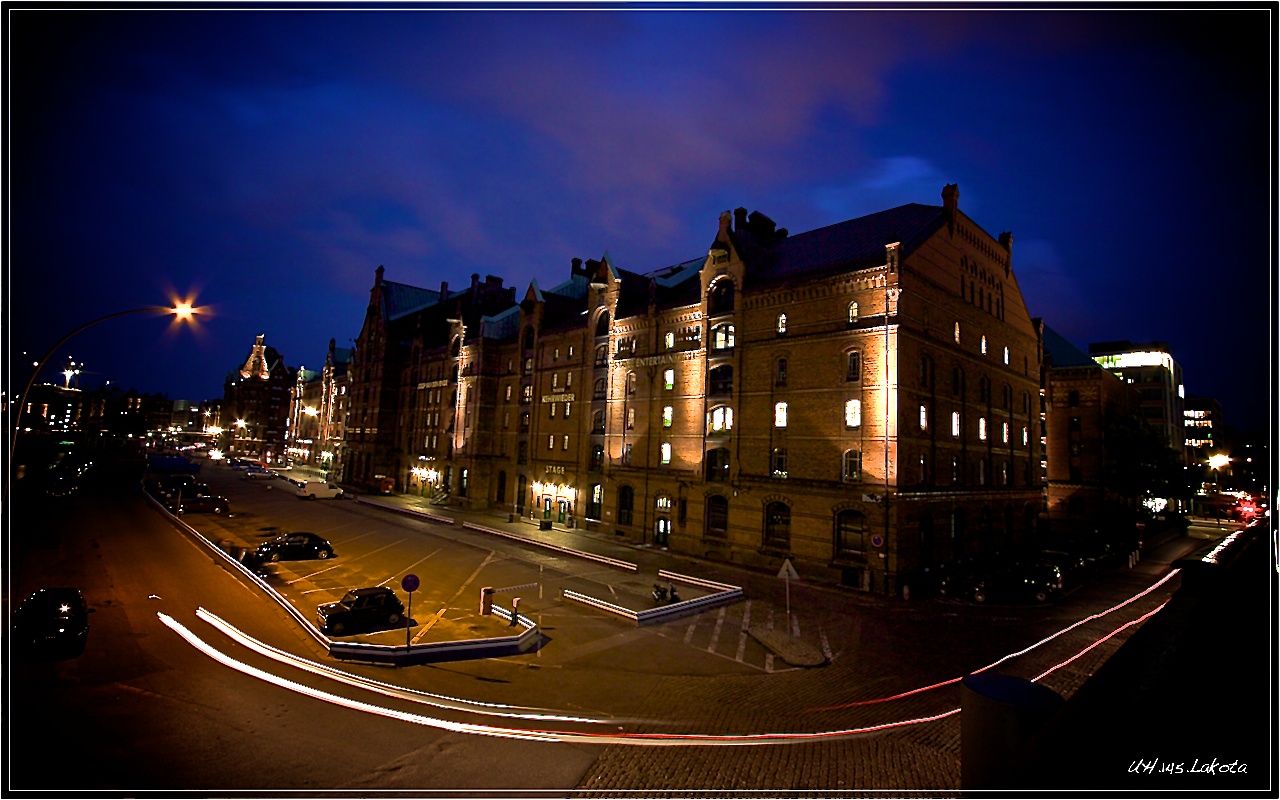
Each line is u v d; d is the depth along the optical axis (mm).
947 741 15445
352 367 99750
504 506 63344
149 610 24047
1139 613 29438
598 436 52312
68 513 47594
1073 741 5066
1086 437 60656
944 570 36062
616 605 27688
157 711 15367
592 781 12914
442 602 27828
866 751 14727
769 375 39062
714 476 42062
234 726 14797
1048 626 26906
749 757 14266
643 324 48531
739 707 17719
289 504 62906
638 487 47062
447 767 13273
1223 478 118375
